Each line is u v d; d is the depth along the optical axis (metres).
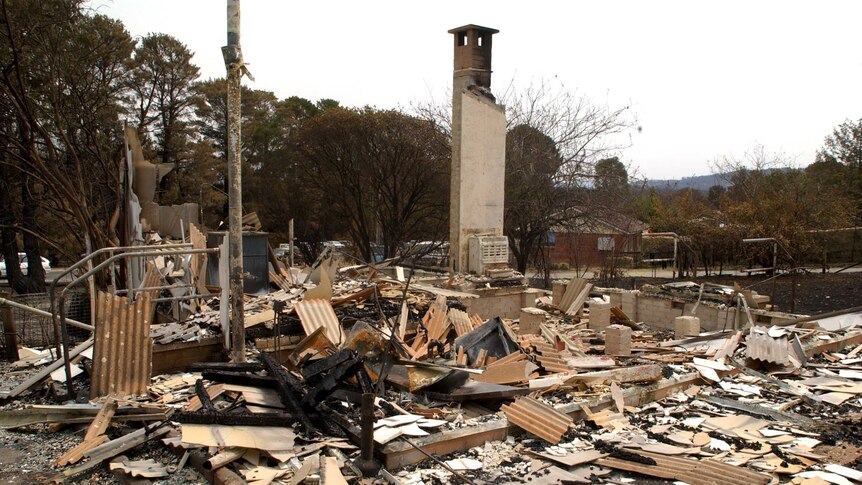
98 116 18.20
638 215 25.77
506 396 6.19
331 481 4.29
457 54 13.09
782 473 4.92
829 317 11.01
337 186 30.09
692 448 5.43
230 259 6.59
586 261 22.94
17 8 14.20
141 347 6.46
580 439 5.56
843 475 4.86
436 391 6.16
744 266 25.50
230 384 5.77
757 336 8.58
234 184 6.52
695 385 7.38
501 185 13.55
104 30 17.61
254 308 8.52
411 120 27.67
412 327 8.70
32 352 8.44
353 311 8.85
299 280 11.41
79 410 5.72
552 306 13.02
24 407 6.13
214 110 34.28
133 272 9.83
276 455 4.68
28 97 14.28
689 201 28.44
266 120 36.78
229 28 6.44
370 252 30.66
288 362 7.05
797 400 6.92
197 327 7.53
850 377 7.91
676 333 10.24
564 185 20.64
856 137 32.19
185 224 16.73
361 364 5.57
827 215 24.56
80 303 10.74
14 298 12.06
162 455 5.02
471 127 12.90
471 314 10.79
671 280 20.94
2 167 18.22
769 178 29.25
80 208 12.77
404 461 4.87
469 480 4.61
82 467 4.86
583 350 9.03
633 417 6.29
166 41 28.11
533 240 21.72
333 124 27.53
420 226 30.92
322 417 5.30
